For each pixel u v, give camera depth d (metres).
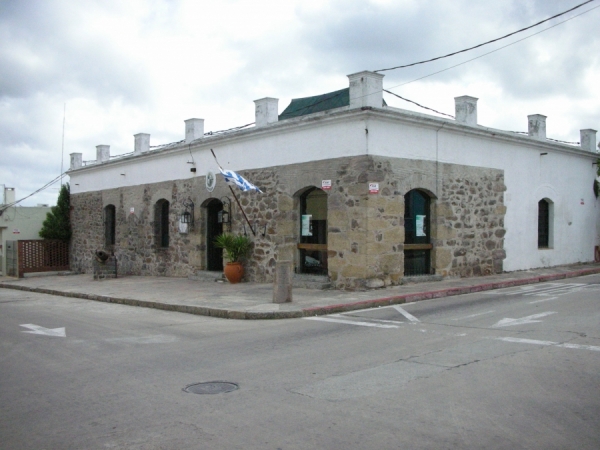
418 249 15.71
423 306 12.23
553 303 11.95
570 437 4.61
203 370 7.11
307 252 16.02
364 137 13.95
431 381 6.24
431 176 15.63
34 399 6.07
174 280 19.78
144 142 22.83
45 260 27.45
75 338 9.71
